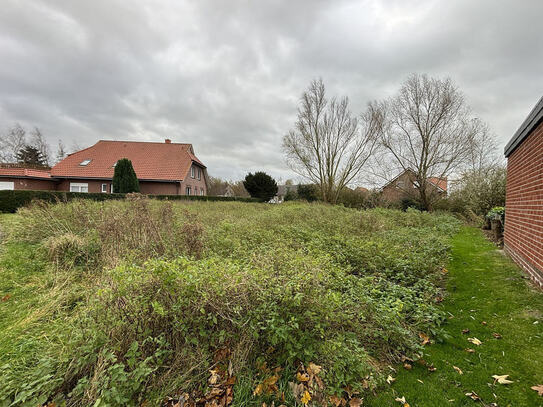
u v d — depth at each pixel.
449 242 6.39
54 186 20.48
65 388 1.75
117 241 4.33
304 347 2.05
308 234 5.79
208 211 9.84
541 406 1.63
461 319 2.76
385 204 16.48
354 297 2.72
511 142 4.67
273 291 2.12
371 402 1.80
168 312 2.04
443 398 1.78
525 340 2.31
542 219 3.23
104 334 1.90
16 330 2.55
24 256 4.51
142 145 23.00
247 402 1.76
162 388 1.80
